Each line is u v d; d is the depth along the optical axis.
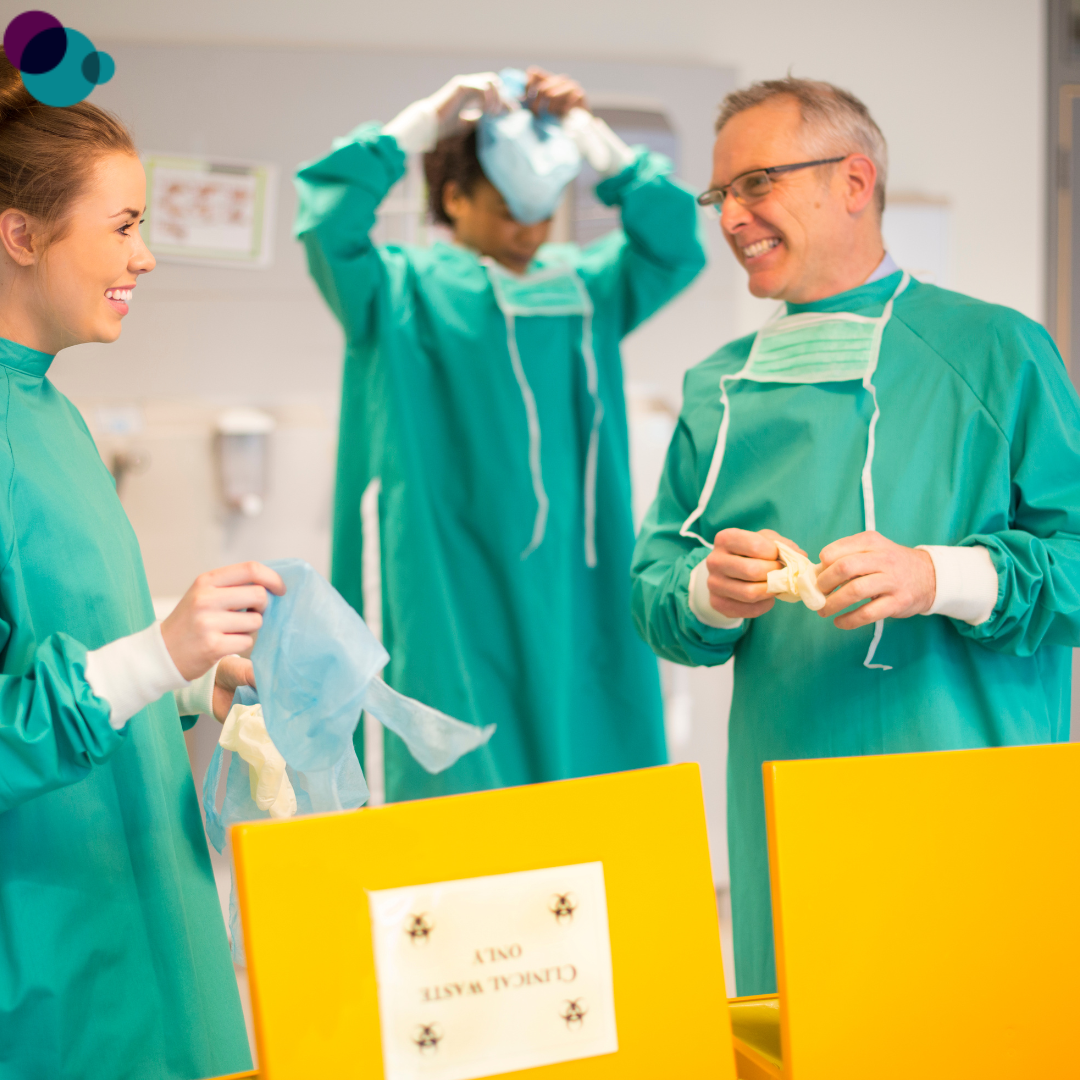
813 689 1.23
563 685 2.16
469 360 2.13
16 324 1.05
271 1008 0.69
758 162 1.28
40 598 1.01
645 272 2.23
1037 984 0.81
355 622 0.95
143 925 1.05
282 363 2.79
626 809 0.77
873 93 2.88
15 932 0.95
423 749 0.97
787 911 0.78
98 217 1.00
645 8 2.81
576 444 2.23
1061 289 2.96
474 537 2.14
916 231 2.87
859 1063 0.78
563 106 2.08
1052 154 2.95
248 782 1.09
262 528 2.83
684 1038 0.76
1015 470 1.20
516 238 2.20
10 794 0.88
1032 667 1.22
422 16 2.74
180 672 0.89
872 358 1.25
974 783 0.83
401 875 0.72
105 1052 0.99
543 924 0.74
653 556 1.41
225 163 2.70
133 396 2.74
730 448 1.34
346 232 2.01
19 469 1.00
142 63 2.65
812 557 1.24
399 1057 0.70
